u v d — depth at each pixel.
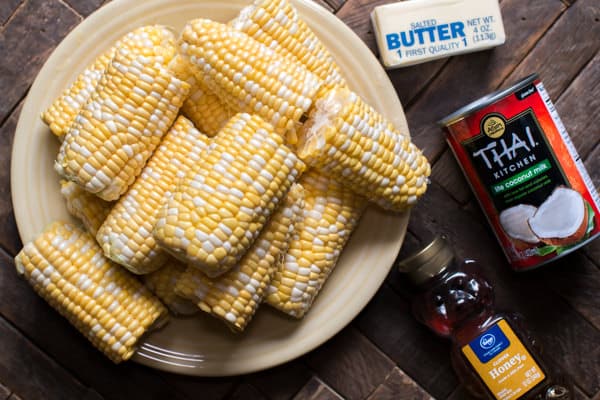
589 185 0.64
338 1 0.67
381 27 0.66
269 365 0.65
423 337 0.68
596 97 0.68
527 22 0.68
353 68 0.64
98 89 0.60
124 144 0.60
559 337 0.69
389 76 0.68
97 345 0.63
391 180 0.61
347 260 0.65
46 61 0.64
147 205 0.61
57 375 0.67
